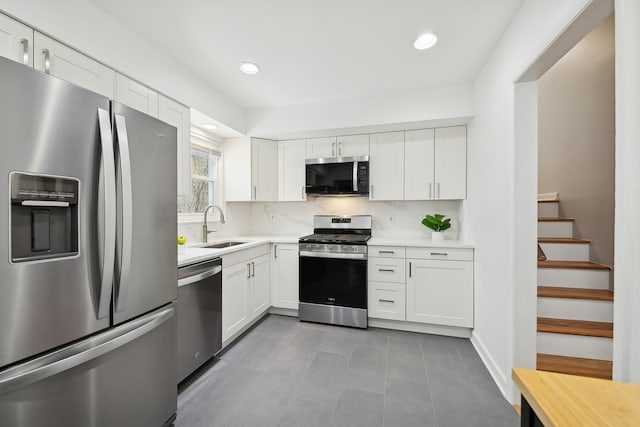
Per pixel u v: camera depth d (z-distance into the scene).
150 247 1.39
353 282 2.85
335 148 3.23
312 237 3.17
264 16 1.68
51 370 0.95
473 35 1.86
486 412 1.64
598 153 2.23
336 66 2.27
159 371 1.45
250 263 2.76
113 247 1.14
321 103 2.98
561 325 1.90
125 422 1.25
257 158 3.29
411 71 2.35
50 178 0.96
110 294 1.15
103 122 1.12
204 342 2.05
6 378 0.85
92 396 1.11
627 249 0.87
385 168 3.06
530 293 1.67
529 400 0.57
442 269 2.65
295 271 3.10
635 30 0.86
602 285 2.11
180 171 2.21
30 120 0.91
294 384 1.90
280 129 3.09
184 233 2.75
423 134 2.95
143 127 1.34
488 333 2.14
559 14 1.23
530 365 1.67
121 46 1.71
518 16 1.63
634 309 0.86
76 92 1.04
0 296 0.85
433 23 1.75
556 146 2.82
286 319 3.08
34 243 0.94
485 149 2.23
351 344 2.49
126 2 1.54
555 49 1.33
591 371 1.65
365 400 1.74
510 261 1.72
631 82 0.86
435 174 2.91
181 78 2.22
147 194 1.37
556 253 2.37
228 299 2.39
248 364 2.15
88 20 1.51
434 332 2.73
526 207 1.67
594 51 2.27
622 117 0.88
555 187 2.85
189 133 2.32
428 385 1.90
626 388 0.58
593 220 2.28
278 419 1.58
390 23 1.75
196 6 1.58
